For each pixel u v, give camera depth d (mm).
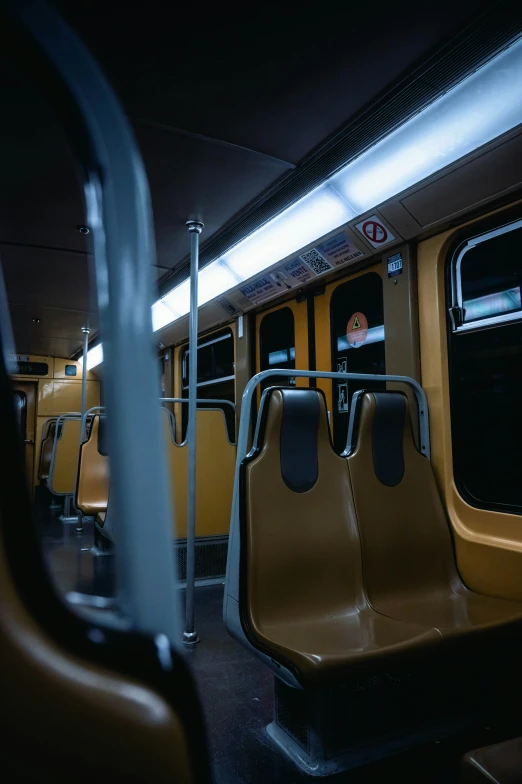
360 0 1771
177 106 2375
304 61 2084
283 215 3576
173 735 463
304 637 2150
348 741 2188
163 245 4156
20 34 484
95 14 1799
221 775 2094
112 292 479
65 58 501
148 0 1742
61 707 436
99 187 500
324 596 2430
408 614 2449
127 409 465
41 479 10109
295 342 4477
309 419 2592
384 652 2000
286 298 4531
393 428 2883
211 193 3266
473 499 2902
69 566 5406
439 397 3035
